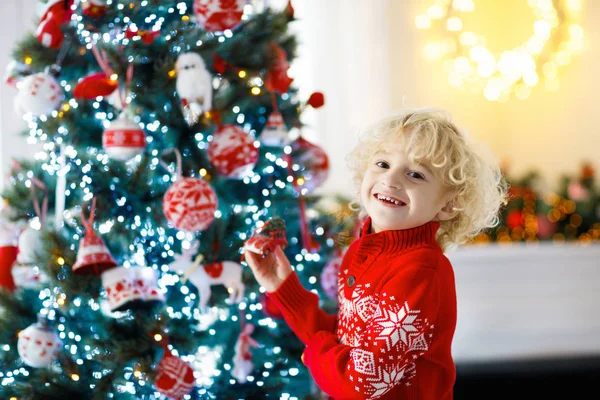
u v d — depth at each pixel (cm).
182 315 193
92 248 174
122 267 178
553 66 455
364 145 143
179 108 186
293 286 144
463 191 135
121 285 174
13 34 301
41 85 185
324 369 128
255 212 204
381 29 443
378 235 135
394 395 127
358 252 136
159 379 175
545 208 414
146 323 178
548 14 451
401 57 451
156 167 191
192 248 187
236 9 183
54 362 188
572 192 419
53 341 183
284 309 144
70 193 195
